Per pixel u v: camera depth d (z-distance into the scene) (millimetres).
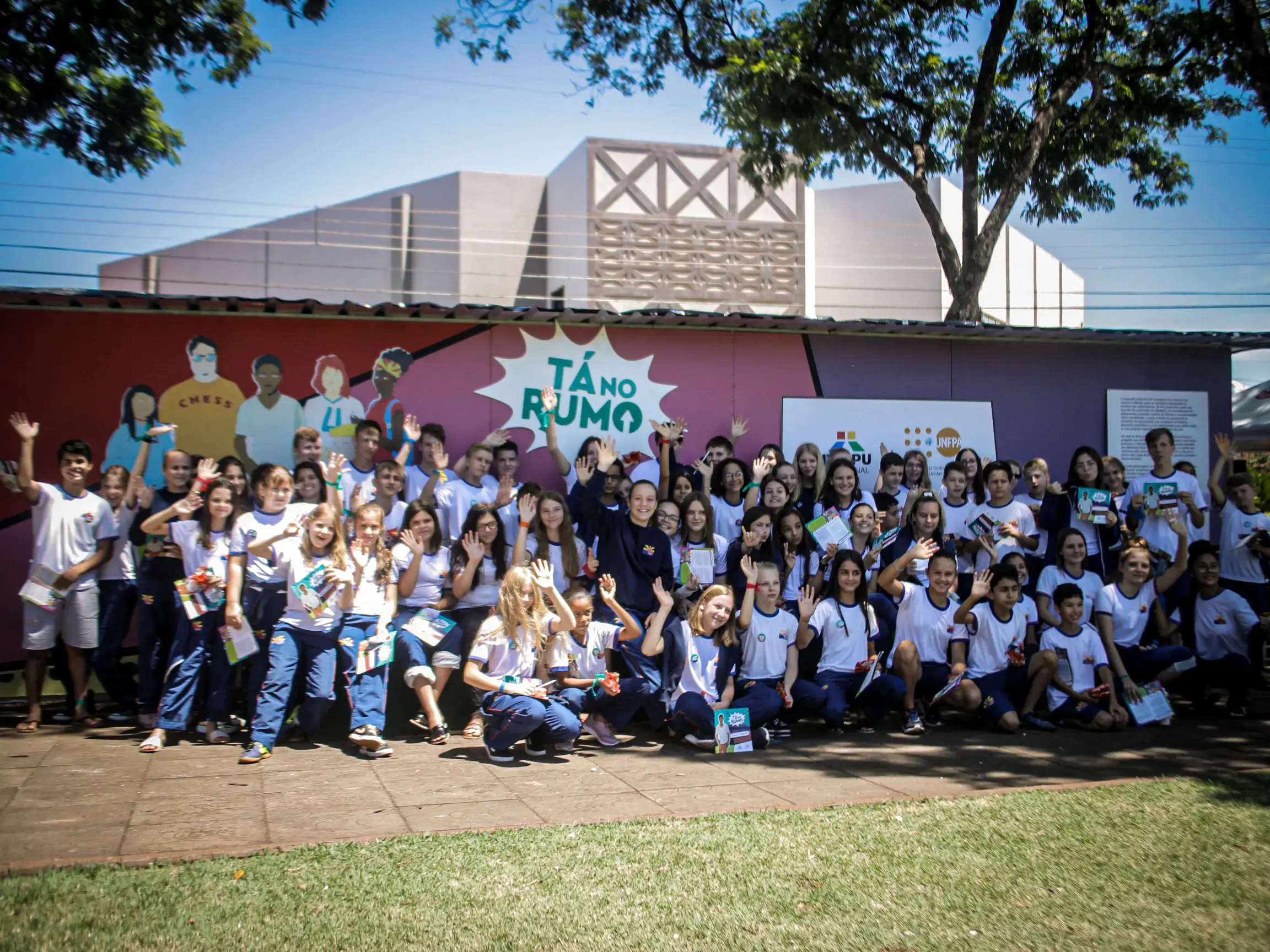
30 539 7867
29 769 6109
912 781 6152
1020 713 7910
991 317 20781
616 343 9312
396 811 5363
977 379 10297
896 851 4758
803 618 7465
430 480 8227
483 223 20812
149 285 24438
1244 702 8312
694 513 7891
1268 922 4035
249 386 8375
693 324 9266
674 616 7445
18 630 7840
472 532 7359
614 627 7215
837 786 6012
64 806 5344
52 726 7297
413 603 7332
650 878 4387
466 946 3746
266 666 6910
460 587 7312
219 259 18500
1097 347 10648
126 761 6324
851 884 4352
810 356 9828
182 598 6715
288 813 5285
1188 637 9055
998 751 7000
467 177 20750
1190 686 8625
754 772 6348
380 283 21297
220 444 8305
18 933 3742
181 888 4180
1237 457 11422
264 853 4621
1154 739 7414
